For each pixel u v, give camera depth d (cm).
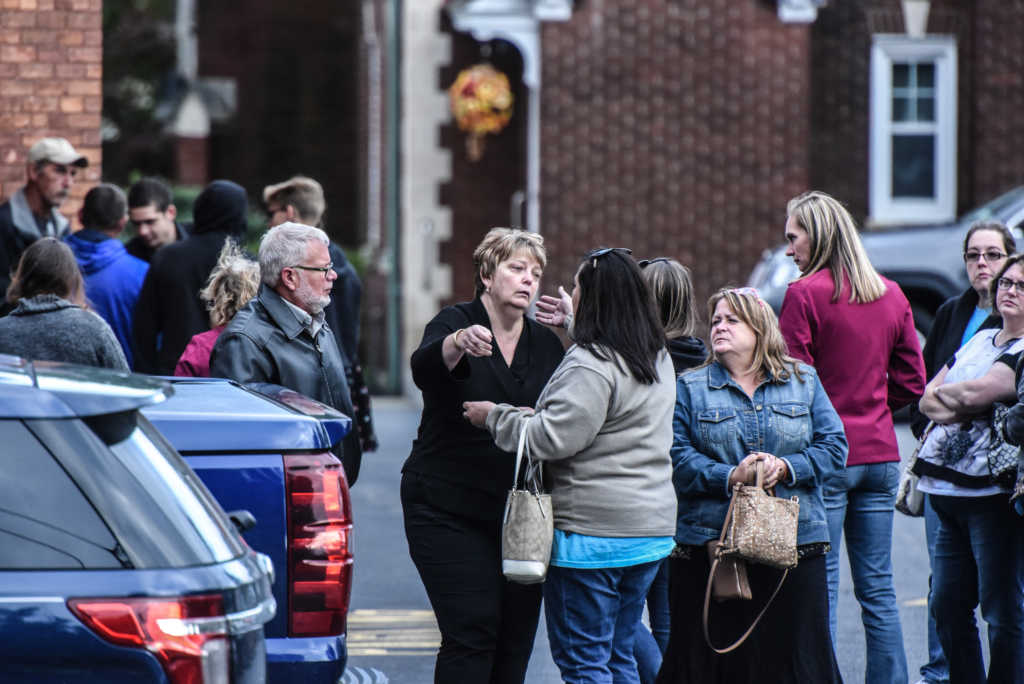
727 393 1586
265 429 1329
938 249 4038
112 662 980
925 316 4069
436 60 5259
